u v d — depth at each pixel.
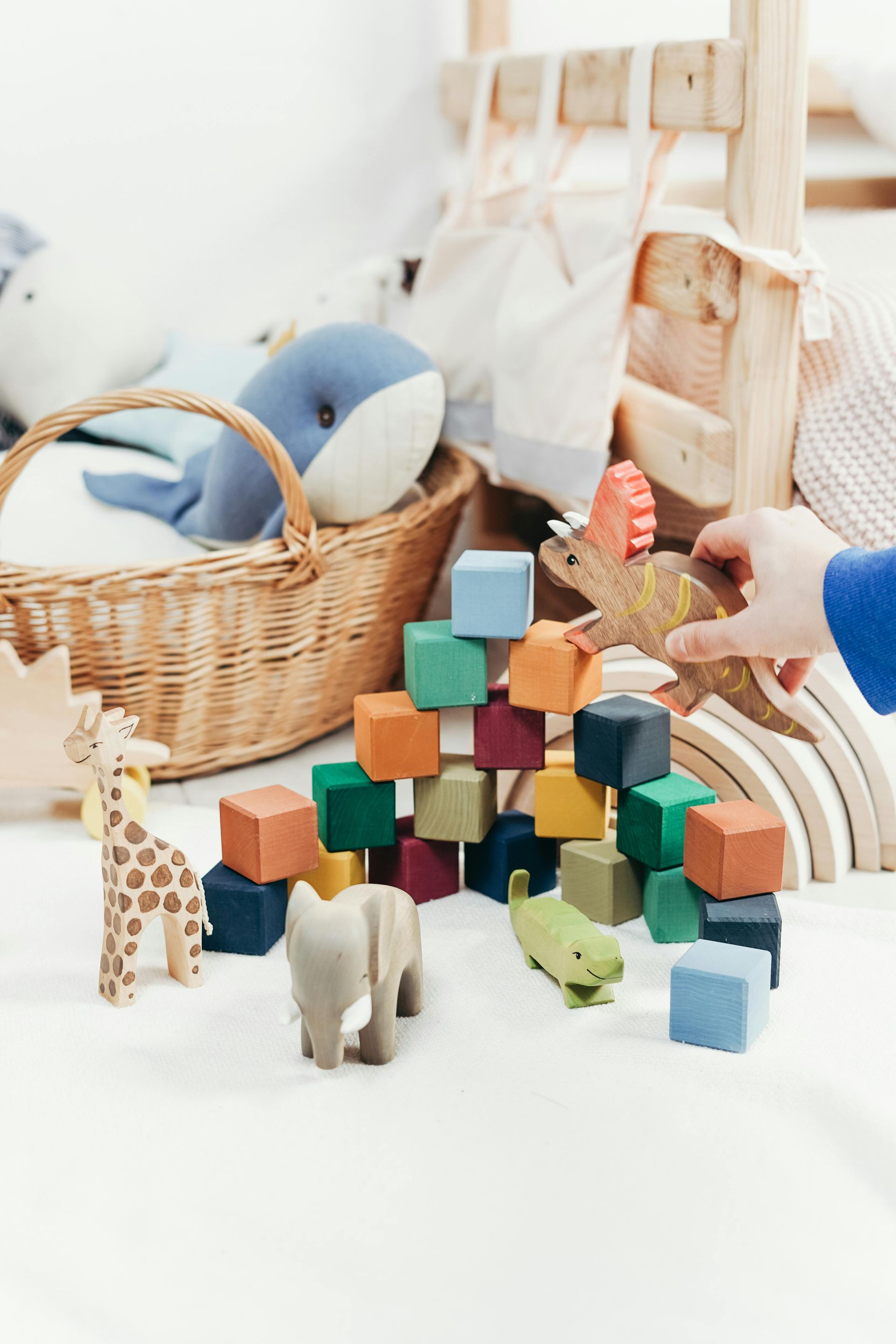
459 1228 0.59
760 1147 0.64
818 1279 0.55
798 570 0.72
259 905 0.85
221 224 1.82
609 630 0.83
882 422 1.05
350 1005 0.69
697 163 1.91
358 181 1.89
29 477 1.34
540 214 1.41
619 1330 0.52
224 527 1.24
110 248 1.76
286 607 1.17
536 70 1.45
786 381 1.10
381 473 1.19
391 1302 0.54
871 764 1.01
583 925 0.79
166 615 1.10
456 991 0.81
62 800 1.17
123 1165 0.64
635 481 0.80
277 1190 0.62
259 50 1.77
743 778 0.99
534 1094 0.69
